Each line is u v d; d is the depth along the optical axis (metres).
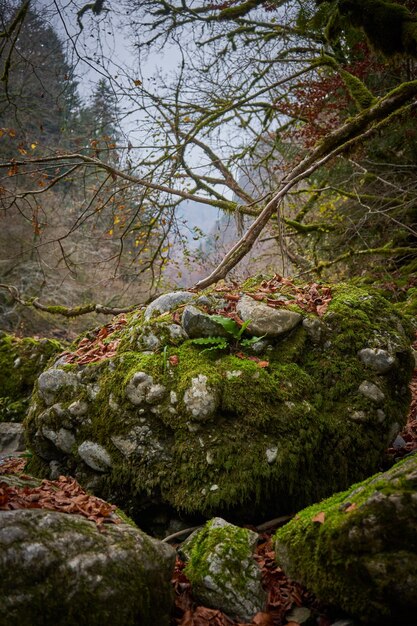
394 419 3.33
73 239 14.14
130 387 3.23
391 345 3.48
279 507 3.07
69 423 3.40
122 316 4.74
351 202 9.77
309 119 8.80
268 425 3.03
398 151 9.49
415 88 5.48
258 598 2.29
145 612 1.95
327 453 3.16
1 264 13.98
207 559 2.40
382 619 1.98
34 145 6.72
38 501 2.21
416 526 1.92
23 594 1.73
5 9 5.66
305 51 8.57
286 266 8.69
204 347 3.41
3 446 5.54
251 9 7.75
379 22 5.38
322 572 2.14
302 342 3.46
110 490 3.24
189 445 3.03
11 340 7.03
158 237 8.58
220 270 5.61
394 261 9.16
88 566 1.88
